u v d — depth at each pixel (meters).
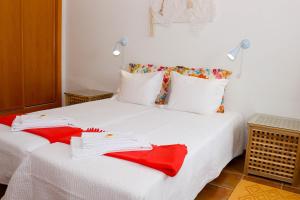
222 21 2.83
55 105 4.16
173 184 1.52
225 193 2.14
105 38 3.70
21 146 1.73
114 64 3.68
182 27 3.07
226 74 2.84
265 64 2.68
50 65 4.00
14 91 3.59
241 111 2.86
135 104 3.02
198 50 3.01
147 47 3.37
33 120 2.04
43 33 3.83
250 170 2.46
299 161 2.26
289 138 2.26
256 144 2.40
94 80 3.92
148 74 3.08
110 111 2.67
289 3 2.51
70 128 2.03
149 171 1.44
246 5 2.69
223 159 2.33
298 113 2.59
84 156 1.56
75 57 4.05
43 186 1.58
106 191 1.33
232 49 2.64
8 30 3.41
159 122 2.35
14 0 3.43
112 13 3.58
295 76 2.56
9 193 1.65
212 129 2.21
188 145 1.84
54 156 1.58
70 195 1.45
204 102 2.65
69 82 4.18
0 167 1.84
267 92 2.70
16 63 3.56
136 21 3.40
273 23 2.59
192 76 2.88
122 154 1.58
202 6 2.91
